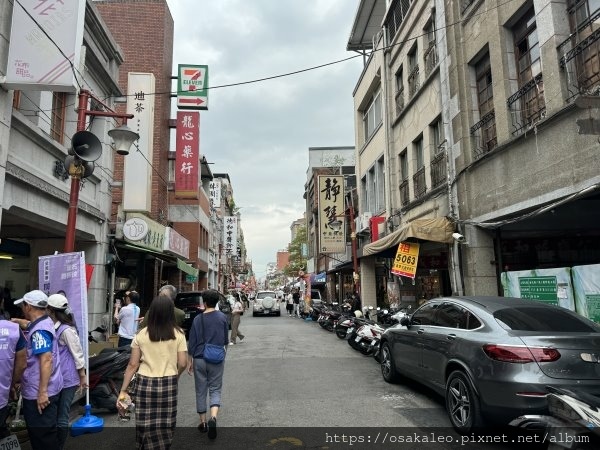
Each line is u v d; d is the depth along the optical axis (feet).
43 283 21.17
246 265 325.83
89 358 22.36
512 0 32.24
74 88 24.44
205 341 18.56
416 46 50.70
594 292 21.89
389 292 55.47
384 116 59.47
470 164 36.58
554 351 15.20
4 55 24.02
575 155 25.57
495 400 15.64
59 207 30.91
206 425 18.30
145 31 63.98
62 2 24.67
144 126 46.21
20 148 26.53
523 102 31.55
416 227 36.73
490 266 35.65
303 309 89.51
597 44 24.80
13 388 14.70
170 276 83.10
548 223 34.35
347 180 131.13
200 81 62.59
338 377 28.32
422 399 22.77
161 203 64.44
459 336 18.61
